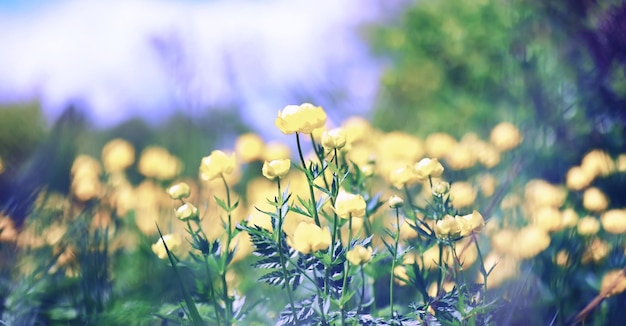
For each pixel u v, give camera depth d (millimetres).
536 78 2930
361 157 2332
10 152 2219
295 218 2135
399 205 1724
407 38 5273
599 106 2746
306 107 1714
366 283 1873
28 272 2014
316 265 1711
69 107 2346
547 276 1897
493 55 4125
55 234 2068
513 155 2355
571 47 2951
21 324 1940
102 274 1985
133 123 2838
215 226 2178
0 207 2084
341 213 1684
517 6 3193
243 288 2012
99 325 1878
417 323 1689
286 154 2787
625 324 1861
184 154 2744
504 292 1850
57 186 2203
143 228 2246
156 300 1951
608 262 1981
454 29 4871
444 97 4754
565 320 1867
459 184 2113
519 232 1913
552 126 2596
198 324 1724
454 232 1705
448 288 1827
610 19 2734
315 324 1686
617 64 2748
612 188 2236
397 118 4754
